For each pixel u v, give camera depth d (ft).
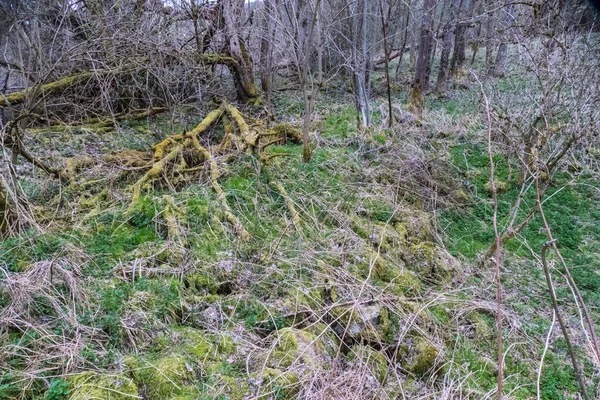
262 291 11.39
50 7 19.31
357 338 10.58
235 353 9.41
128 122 23.57
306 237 13.91
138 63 19.26
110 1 21.89
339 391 8.91
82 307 9.59
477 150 24.32
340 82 35.27
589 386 10.78
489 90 27.58
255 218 14.52
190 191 15.08
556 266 16.19
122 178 15.98
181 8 25.75
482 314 13.05
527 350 11.78
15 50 19.29
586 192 21.22
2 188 12.22
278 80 35.45
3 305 9.20
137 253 11.89
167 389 8.13
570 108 20.88
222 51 28.76
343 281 11.94
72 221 13.15
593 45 22.36
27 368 8.03
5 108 18.04
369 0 25.22
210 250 12.53
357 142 22.15
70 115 22.13
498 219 19.20
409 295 12.55
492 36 30.48
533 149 18.45
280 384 8.59
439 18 36.52
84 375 7.93
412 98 28.02
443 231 17.54
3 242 11.14
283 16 22.74
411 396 9.61
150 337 9.32
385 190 17.93
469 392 9.67
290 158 19.16
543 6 21.90
